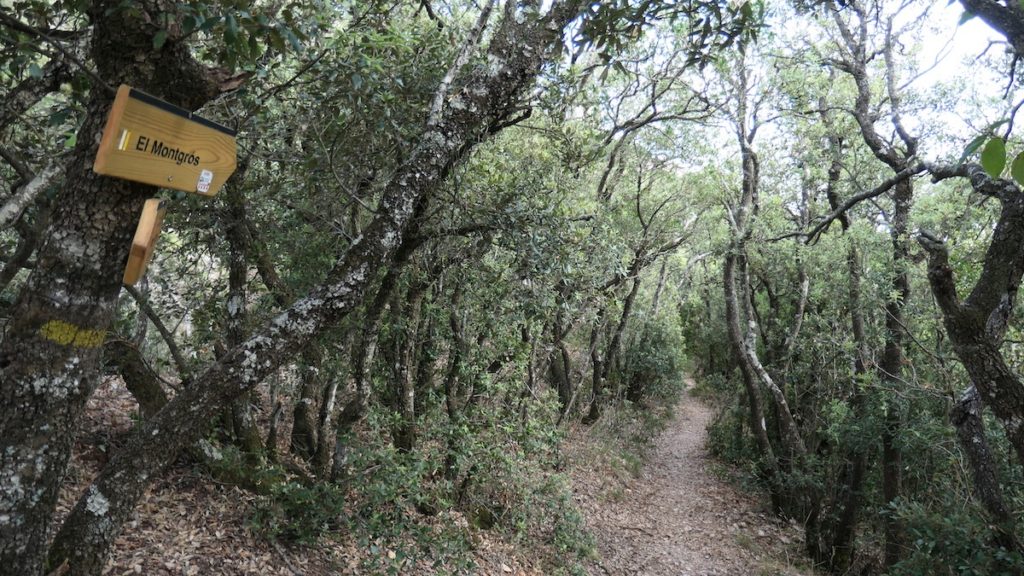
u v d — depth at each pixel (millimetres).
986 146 1328
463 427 7652
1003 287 4781
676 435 21500
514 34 3920
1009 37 4035
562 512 8820
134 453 2830
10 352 2268
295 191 6512
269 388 9391
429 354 8523
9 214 3561
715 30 4695
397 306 7512
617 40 4660
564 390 16812
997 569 5898
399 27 5945
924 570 6746
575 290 8273
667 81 12016
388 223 3305
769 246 13953
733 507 14367
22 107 3428
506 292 7695
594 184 13727
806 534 12367
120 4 2133
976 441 6188
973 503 6648
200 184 2490
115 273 2369
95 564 2742
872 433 10617
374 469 6176
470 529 7645
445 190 5645
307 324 3051
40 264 2287
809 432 14219
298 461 7332
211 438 6336
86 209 2281
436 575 6188
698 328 25938
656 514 13008
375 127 5496
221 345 6430
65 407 2336
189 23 2309
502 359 9047
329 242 6801
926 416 9750
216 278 7445
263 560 5273
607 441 16156
